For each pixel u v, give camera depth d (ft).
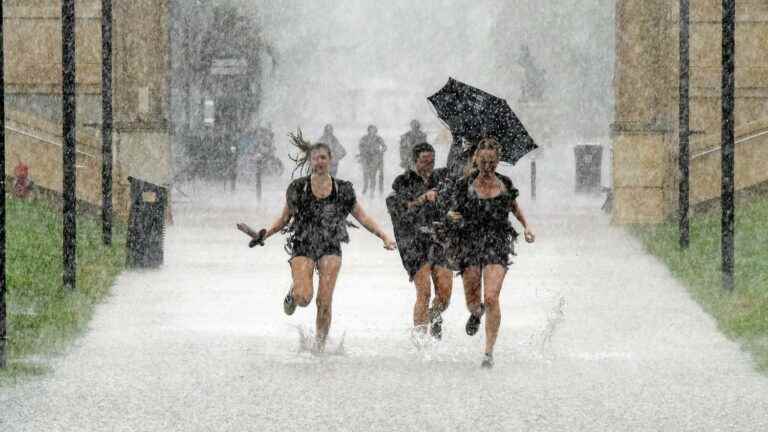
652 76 151.84
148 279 99.91
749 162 148.15
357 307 86.74
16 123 142.72
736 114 155.63
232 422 53.47
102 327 77.82
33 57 156.56
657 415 54.90
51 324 76.79
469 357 68.80
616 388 60.44
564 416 54.70
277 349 70.90
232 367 65.46
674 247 119.03
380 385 61.00
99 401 57.21
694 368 65.41
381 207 190.90
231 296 91.35
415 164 70.74
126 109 151.23
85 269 101.09
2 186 64.13
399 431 52.01
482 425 53.01
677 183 149.38
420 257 70.69
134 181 105.91
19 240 113.19
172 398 57.98
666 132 150.51
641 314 83.76
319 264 68.44
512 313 84.33
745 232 124.26
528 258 115.65
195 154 247.50
